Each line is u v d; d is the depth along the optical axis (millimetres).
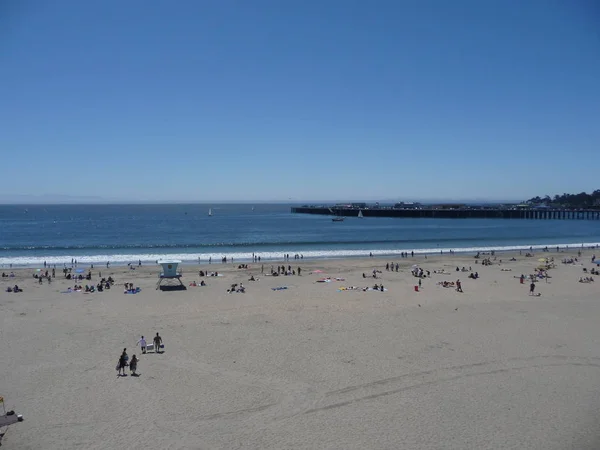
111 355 24188
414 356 23984
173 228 143875
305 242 93375
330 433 16453
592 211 190750
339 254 73500
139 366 22625
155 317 31859
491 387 20250
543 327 29375
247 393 19641
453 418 17516
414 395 19453
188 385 20422
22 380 20844
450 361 23281
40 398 19031
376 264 60531
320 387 20219
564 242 97375
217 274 50562
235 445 15695
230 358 23734
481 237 110188
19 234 121000
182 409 18188
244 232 127875
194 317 31828
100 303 36406
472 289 42688
